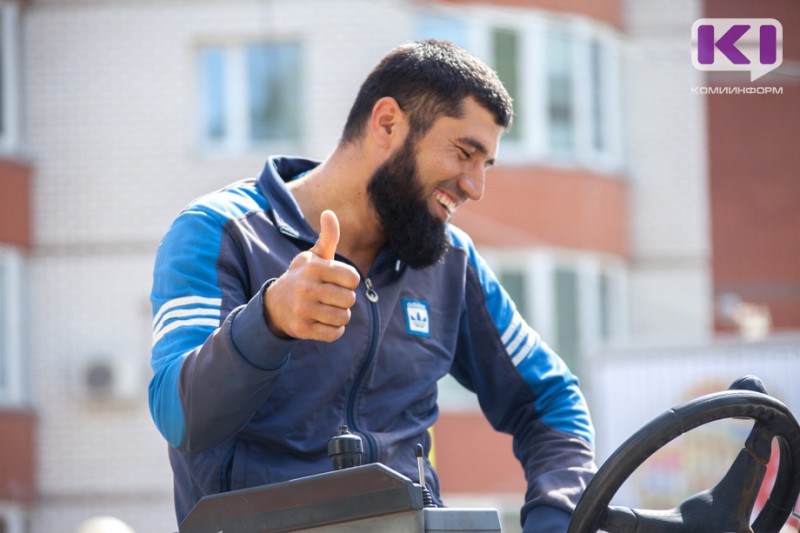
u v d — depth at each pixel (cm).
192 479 348
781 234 2222
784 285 2216
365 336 362
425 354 377
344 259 368
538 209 2130
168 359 328
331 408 355
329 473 277
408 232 366
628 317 2184
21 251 2181
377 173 367
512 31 2148
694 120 2195
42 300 2181
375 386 363
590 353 1573
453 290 394
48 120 2205
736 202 2227
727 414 300
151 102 2191
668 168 2195
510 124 376
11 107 2198
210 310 339
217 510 288
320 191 376
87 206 2188
